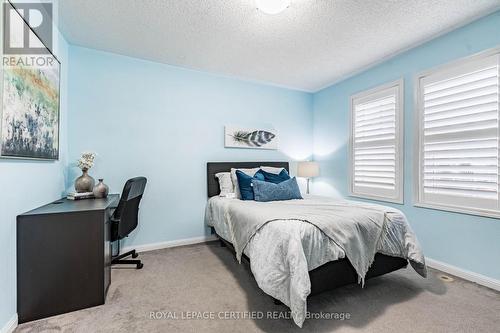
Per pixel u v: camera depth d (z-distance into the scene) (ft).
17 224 5.16
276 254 5.20
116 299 6.07
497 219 6.52
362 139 10.81
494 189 6.60
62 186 7.86
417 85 8.45
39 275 5.32
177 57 9.39
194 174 10.57
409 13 6.62
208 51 8.88
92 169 8.78
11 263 4.93
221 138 11.19
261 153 12.26
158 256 9.02
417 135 8.45
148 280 7.08
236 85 11.58
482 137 6.85
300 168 12.42
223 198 9.74
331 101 12.54
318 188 13.38
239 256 6.95
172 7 6.38
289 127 13.07
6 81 4.56
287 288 4.94
